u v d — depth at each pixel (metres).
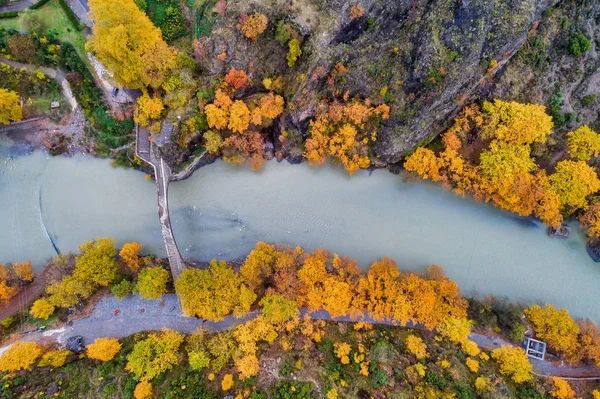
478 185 51.12
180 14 51.28
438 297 49.09
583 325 50.53
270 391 42.91
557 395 46.12
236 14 47.41
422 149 51.62
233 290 47.84
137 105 50.72
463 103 49.41
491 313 53.06
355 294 48.56
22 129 54.06
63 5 49.88
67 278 49.44
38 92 53.03
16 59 51.28
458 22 44.88
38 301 48.59
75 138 54.91
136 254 54.22
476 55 45.12
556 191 50.22
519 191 49.09
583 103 51.22
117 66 45.34
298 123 52.34
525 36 45.50
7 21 50.00
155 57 45.50
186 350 47.25
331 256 55.06
